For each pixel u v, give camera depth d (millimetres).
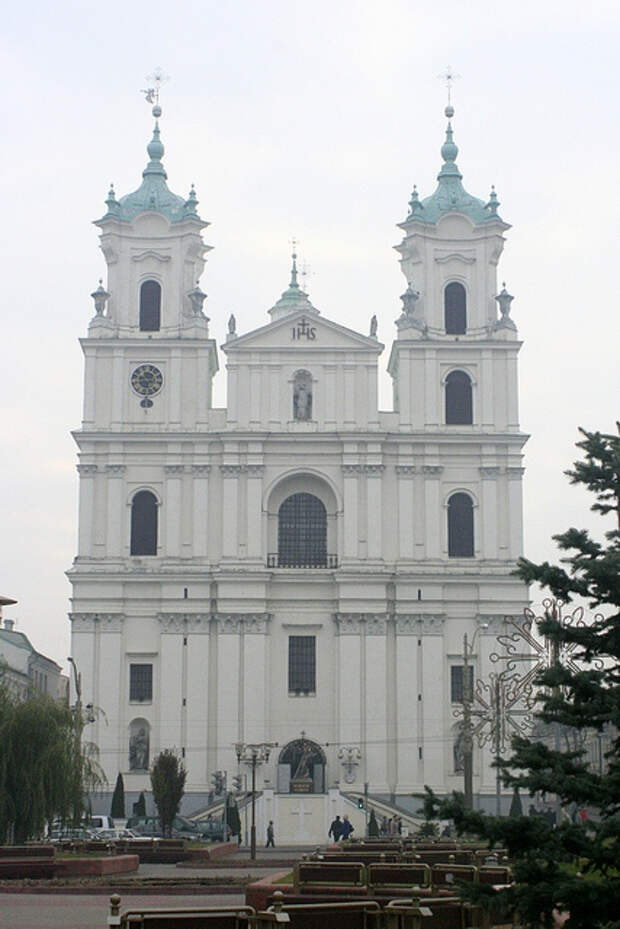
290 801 110750
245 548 117875
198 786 113875
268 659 116875
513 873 24828
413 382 121000
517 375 121312
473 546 119062
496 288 123375
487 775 114250
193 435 119188
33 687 80562
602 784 25656
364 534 118125
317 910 28375
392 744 114875
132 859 66000
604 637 27891
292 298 156125
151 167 127062
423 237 123625
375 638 116250
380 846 58750
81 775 78438
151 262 123000
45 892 52500
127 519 118688
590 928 24406
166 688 115562
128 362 121188
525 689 90688
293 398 120875
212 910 25438
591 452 28406
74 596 116875
